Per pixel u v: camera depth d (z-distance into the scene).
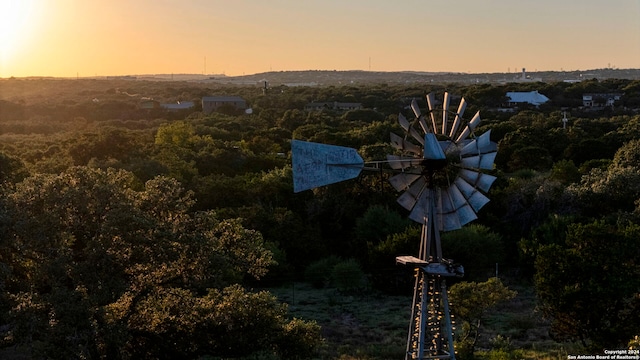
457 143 16.14
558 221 44.56
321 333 35.81
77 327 19.77
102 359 22.25
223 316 24.30
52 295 19.88
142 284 23.72
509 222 52.25
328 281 47.56
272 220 51.50
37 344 19.50
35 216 22.05
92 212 22.81
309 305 42.56
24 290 22.34
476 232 47.09
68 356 19.39
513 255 49.69
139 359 24.89
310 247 51.25
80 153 66.50
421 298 15.88
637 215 44.72
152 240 22.25
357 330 36.66
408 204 16.03
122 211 22.11
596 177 53.31
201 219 25.45
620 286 25.92
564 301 26.48
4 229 20.91
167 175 57.09
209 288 25.53
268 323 25.00
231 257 25.86
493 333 35.00
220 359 28.19
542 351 30.92
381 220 51.09
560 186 53.19
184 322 24.36
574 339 28.81
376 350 31.89
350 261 47.16
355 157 15.66
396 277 45.28
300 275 49.56
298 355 25.44
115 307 23.19
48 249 21.55
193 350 24.72
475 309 31.16
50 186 22.80
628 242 26.80
